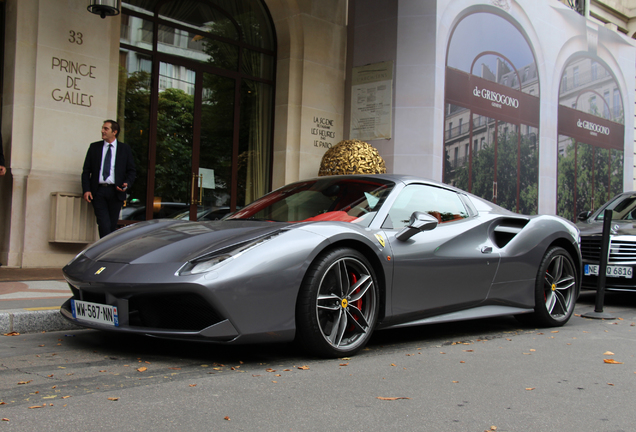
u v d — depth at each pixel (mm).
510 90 11062
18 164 6332
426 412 2152
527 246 4281
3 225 6402
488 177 10539
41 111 6422
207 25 8414
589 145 13281
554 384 2625
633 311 5602
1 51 6523
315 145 9250
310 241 2938
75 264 3084
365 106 9375
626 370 2945
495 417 2119
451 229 3820
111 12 6645
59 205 6410
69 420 1933
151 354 3020
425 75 9016
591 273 5973
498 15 10727
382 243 3299
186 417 2002
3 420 1917
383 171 8531
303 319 2896
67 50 6637
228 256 2750
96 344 3256
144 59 7680
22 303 3922
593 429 2018
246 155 8883
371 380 2604
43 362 2795
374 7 9352
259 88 9094
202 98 8336
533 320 4414
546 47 11969
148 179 7633
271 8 9141
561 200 12430
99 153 6246
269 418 2023
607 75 13805
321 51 9328
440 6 9203
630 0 15398
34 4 6426
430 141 8953
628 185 14539
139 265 2793
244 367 2795
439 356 3215
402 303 3400
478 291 3904
